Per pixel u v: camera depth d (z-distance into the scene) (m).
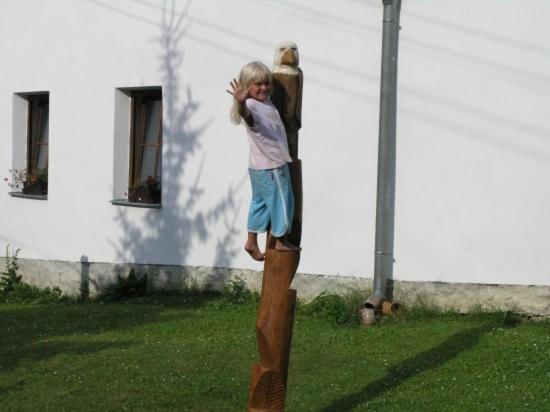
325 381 11.28
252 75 8.07
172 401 10.62
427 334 13.45
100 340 14.19
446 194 14.91
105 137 19.48
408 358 12.21
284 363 8.58
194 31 17.89
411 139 15.15
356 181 15.78
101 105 19.53
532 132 14.24
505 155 14.45
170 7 18.23
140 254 18.91
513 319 14.21
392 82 15.18
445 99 14.87
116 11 19.12
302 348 12.95
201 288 17.92
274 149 8.18
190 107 18.02
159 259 18.59
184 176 18.14
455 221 14.84
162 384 11.29
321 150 16.11
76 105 19.95
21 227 21.19
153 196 18.91
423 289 15.12
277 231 8.24
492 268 14.59
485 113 14.57
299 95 8.61
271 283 8.50
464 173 14.77
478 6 14.55
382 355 12.44
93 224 19.73
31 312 17.64
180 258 18.25
